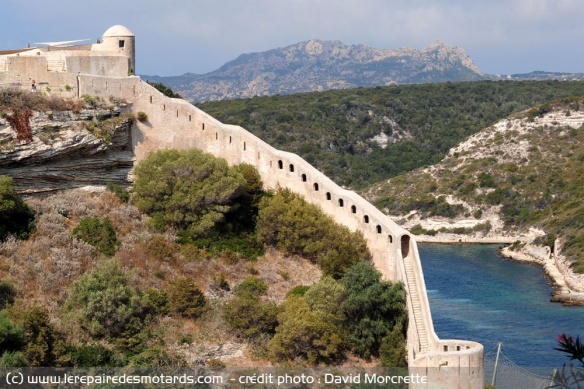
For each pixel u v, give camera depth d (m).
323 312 86.88
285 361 83.19
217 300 89.50
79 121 97.75
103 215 96.00
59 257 88.31
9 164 93.00
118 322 82.25
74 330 80.56
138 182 99.38
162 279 90.38
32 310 77.69
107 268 85.00
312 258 98.38
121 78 102.25
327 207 100.19
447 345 84.62
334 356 85.88
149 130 103.25
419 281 90.94
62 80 100.69
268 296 91.75
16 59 99.62
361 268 91.12
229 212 100.56
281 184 102.75
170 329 84.50
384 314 89.00
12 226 90.31
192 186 97.94
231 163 104.00
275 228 99.00
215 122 104.38
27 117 94.12
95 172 100.31
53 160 96.19
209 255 95.00
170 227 97.62
